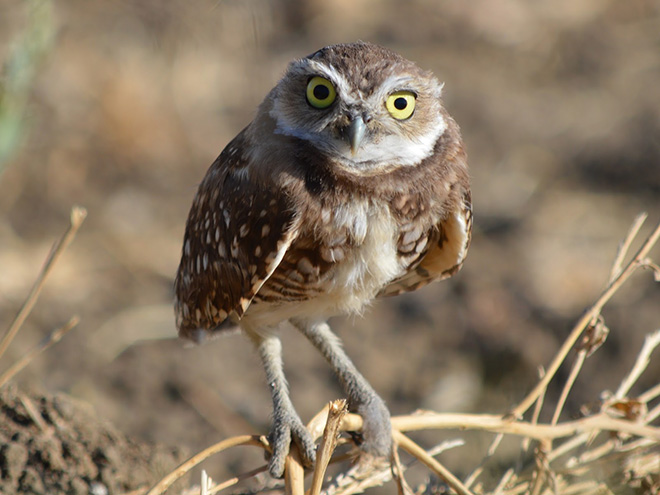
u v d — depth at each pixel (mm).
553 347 12586
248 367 12422
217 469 10625
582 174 16266
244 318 7957
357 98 7145
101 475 7453
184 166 16203
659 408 8047
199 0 14891
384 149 7254
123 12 17188
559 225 15062
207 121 16812
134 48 16922
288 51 17922
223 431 11211
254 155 7305
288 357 12719
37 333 12406
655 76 18672
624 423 7012
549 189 15930
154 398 11656
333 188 7102
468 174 7688
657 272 7023
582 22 20625
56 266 13727
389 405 11898
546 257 14344
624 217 15148
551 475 6992
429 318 13375
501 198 15797
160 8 15492
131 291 13547
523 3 21047
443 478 6809
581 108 17922
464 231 7555
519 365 12359
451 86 18516
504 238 14906
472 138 17188
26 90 9797
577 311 13242
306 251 7242
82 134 16031
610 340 12422
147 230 14844
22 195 15086
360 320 13422
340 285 7492
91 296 13305
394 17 20391
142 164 16047
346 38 19125
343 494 7074
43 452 7395
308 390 12039
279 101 7414
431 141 7504
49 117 15953
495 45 19906
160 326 12898
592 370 11969
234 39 15289
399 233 7371
